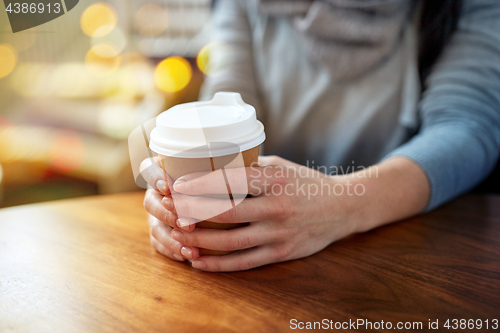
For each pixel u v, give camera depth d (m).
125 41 2.32
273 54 0.79
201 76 1.00
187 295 0.36
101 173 1.39
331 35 0.69
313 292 0.36
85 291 0.37
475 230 0.46
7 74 2.15
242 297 0.35
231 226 0.39
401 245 0.43
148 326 0.32
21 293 0.36
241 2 0.85
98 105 1.93
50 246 0.44
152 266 0.40
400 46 0.68
